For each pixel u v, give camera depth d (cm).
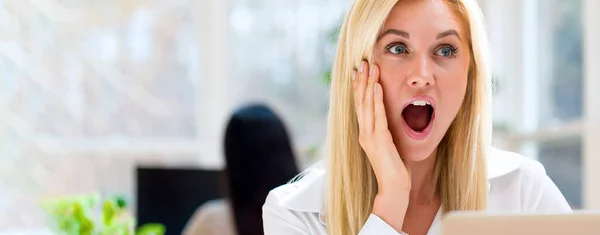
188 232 304
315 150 507
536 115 468
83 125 513
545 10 454
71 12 507
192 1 523
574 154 423
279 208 158
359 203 149
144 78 520
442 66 141
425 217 156
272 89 530
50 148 507
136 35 518
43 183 506
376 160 143
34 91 504
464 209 153
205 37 523
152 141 522
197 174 345
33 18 501
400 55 141
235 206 269
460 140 151
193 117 527
